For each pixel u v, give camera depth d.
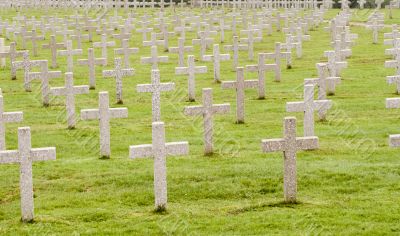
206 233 19.89
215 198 22.84
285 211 21.41
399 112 34.00
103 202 22.52
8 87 41.06
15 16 81.25
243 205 22.05
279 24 67.88
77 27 64.06
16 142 29.47
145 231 20.08
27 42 60.78
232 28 67.25
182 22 64.00
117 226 20.48
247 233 19.88
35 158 20.52
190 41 60.66
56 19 69.38
